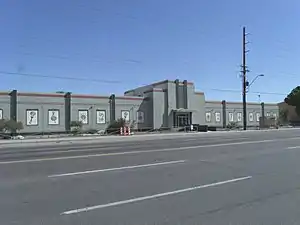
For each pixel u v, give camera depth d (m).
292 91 85.94
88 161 13.38
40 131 48.16
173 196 7.70
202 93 64.62
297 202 7.29
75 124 49.69
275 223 5.88
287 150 17.48
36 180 9.47
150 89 58.97
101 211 6.53
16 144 26.89
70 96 51.16
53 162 13.17
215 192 8.12
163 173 10.59
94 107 53.38
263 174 10.55
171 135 37.78
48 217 6.17
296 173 10.74
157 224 5.79
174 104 60.38
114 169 11.31
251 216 6.27
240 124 74.25
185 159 13.88
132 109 56.97
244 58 53.97
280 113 83.12
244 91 53.38
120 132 45.41
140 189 8.36
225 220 6.02
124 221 5.94
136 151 17.41
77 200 7.33
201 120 64.00
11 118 46.16
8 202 7.18
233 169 11.42
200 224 5.80
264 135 33.16
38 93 48.50
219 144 21.52
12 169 11.43
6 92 46.16
